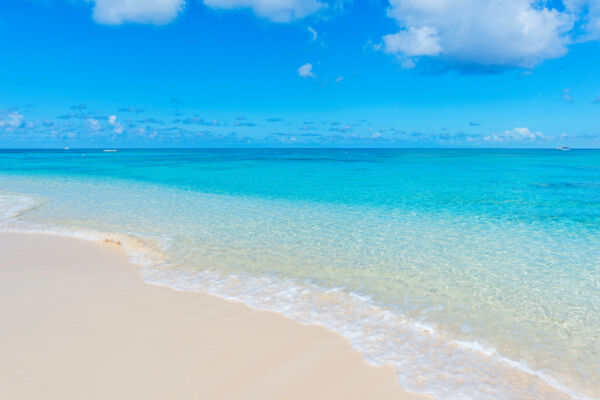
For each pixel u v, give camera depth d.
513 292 6.37
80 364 4.03
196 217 12.41
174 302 5.78
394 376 4.05
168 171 34.44
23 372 3.85
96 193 18.12
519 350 4.62
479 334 4.99
